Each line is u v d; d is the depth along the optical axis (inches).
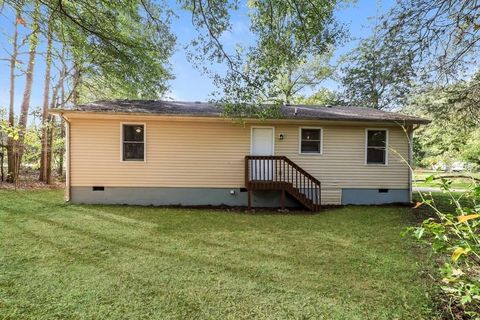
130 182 370.0
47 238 205.2
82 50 337.7
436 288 136.5
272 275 150.9
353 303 122.8
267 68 267.1
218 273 152.4
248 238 220.7
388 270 159.2
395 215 319.9
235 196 385.1
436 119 383.6
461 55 262.5
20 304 116.1
